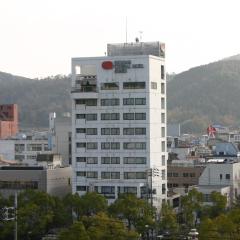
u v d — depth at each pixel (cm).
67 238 18238
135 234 18538
